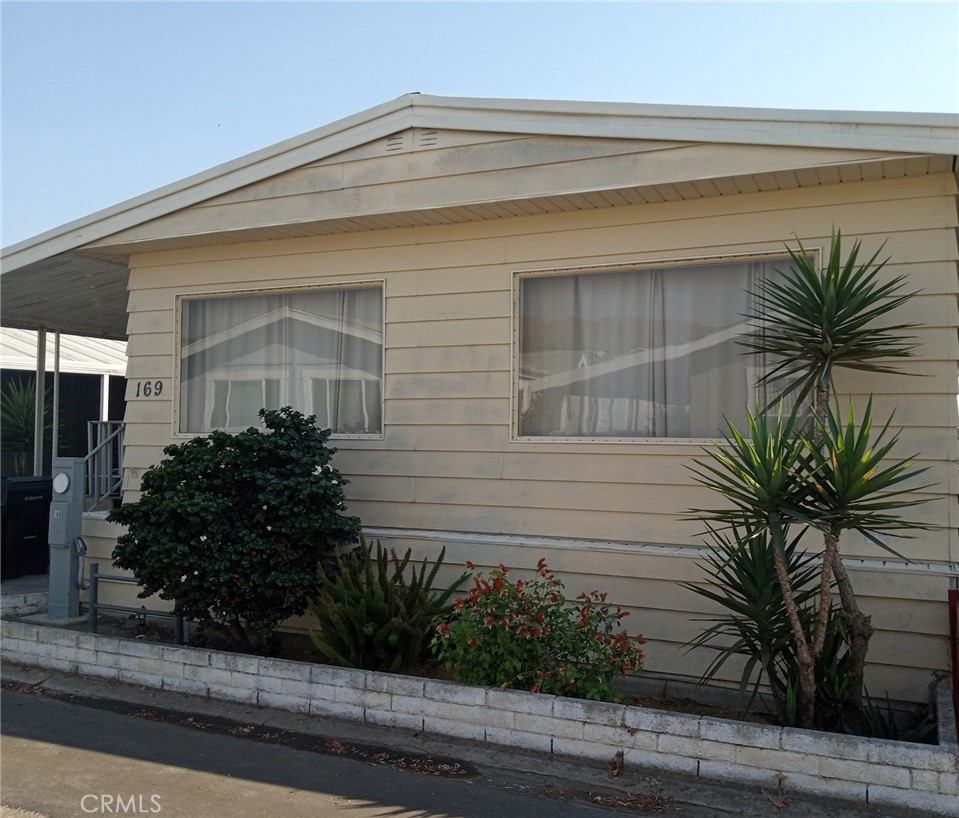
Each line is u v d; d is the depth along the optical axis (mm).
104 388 16922
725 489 4977
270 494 6355
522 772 4930
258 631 6621
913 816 4332
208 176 7477
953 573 5402
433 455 7023
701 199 6258
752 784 4633
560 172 6262
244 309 7961
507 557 6590
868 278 5324
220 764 5062
